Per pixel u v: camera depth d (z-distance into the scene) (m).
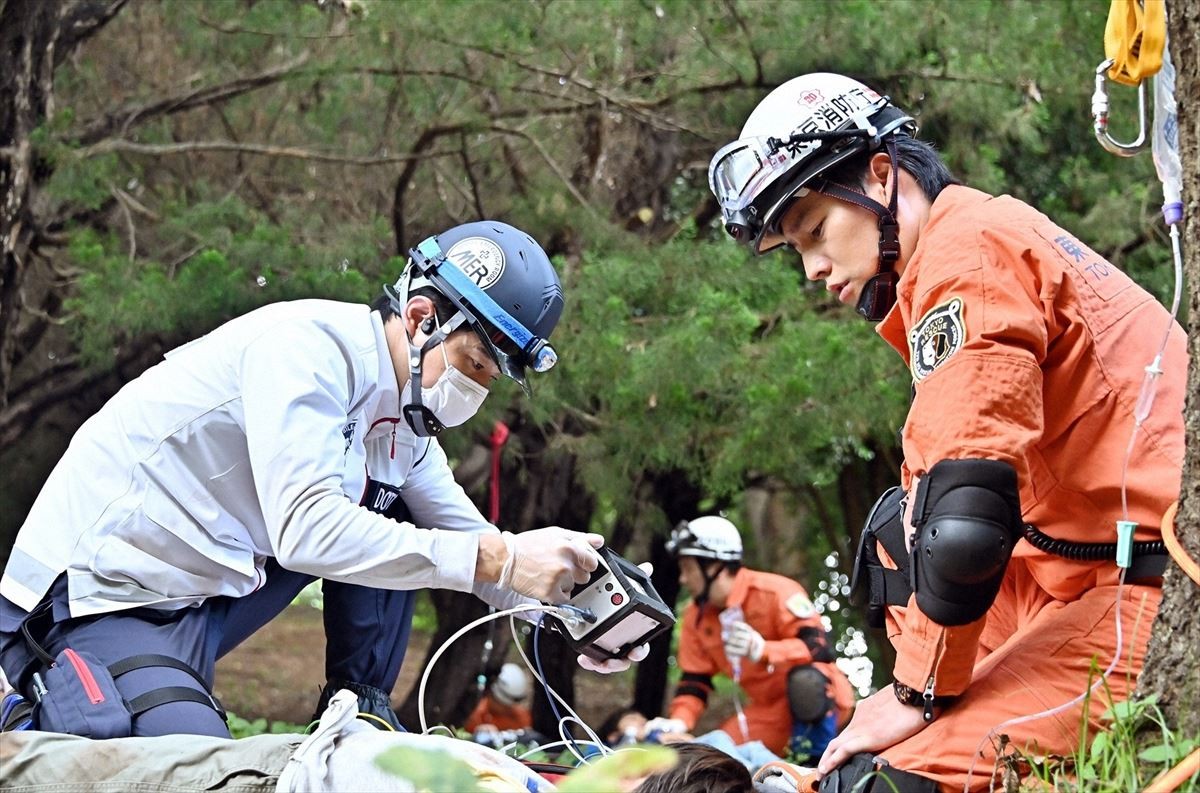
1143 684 2.92
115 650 3.58
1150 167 9.03
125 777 2.92
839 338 7.70
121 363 9.52
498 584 3.58
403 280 3.78
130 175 9.05
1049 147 9.52
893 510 3.43
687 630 7.75
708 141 9.11
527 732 8.19
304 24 8.26
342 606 4.11
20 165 7.86
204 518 3.67
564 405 8.02
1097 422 3.10
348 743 2.85
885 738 3.17
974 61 8.12
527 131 8.81
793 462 8.30
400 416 3.81
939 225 3.20
